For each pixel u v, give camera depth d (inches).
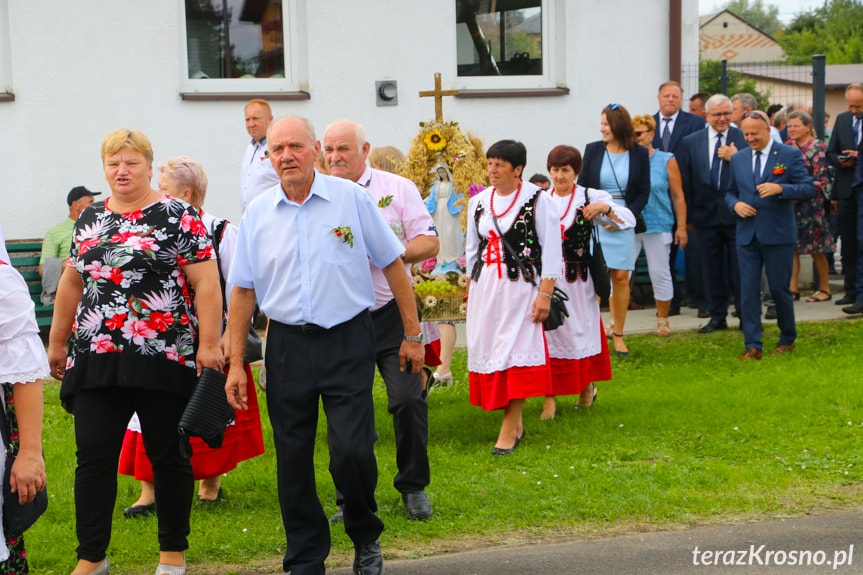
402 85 413.1
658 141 395.9
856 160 402.6
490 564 169.6
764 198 319.6
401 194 201.8
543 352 234.4
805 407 260.7
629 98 433.4
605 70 429.7
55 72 384.5
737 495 201.0
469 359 241.8
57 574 170.4
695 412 262.5
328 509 202.1
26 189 386.3
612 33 428.8
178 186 194.7
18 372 123.3
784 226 320.5
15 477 123.1
